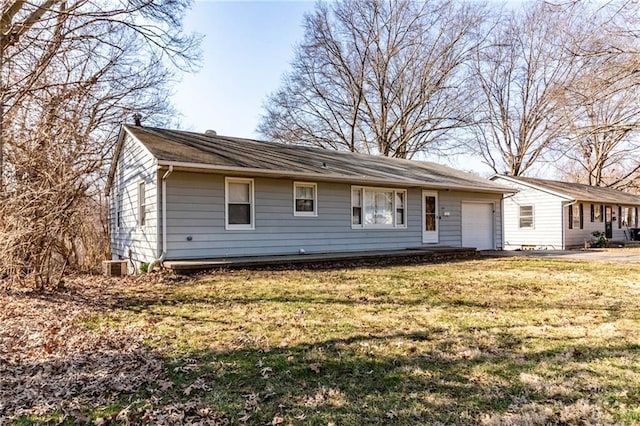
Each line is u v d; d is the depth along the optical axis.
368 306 5.72
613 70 8.15
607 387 2.96
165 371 3.45
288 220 11.25
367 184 12.74
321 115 26.38
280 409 2.73
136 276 8.77
